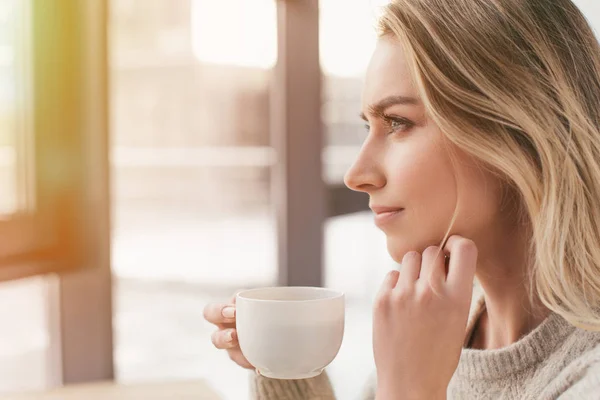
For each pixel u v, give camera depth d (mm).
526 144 706
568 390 630
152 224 7414
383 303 661
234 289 4926
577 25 747
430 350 641
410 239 726
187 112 7852
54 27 1632
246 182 7223
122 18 8234
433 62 690
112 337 1731
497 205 729
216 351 3510
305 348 664
